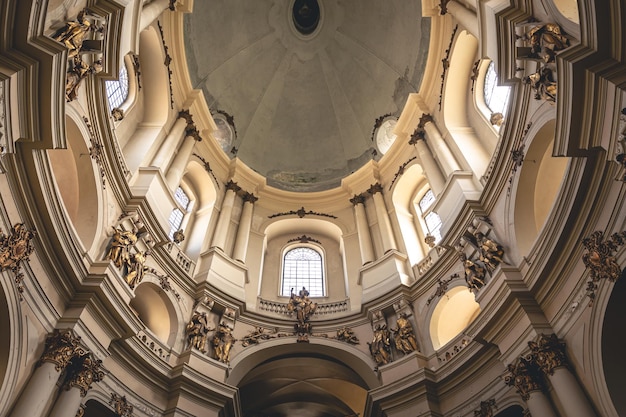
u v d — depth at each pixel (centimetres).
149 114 1794
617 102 764
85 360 992
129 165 1527
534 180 1212
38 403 862
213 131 2100
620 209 856
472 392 1227
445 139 1800
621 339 888
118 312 1090
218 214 1989
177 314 1435
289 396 1931
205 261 1702
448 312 1515
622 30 741
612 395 863
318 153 2506
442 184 1714
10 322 845
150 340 1290
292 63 2503
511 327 1103
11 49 739
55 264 980
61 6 866
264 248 2077
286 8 2428
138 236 1343
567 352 988
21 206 880
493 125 1596
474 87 1766
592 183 902
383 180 2186
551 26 937
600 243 894
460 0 1728
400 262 1764
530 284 1081
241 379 1522
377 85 2388
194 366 1337
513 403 1109
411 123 2073
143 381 1207
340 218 2206
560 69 832
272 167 2461
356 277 1908
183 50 1938
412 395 1306
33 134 802
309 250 2170
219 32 2239
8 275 843
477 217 1341
